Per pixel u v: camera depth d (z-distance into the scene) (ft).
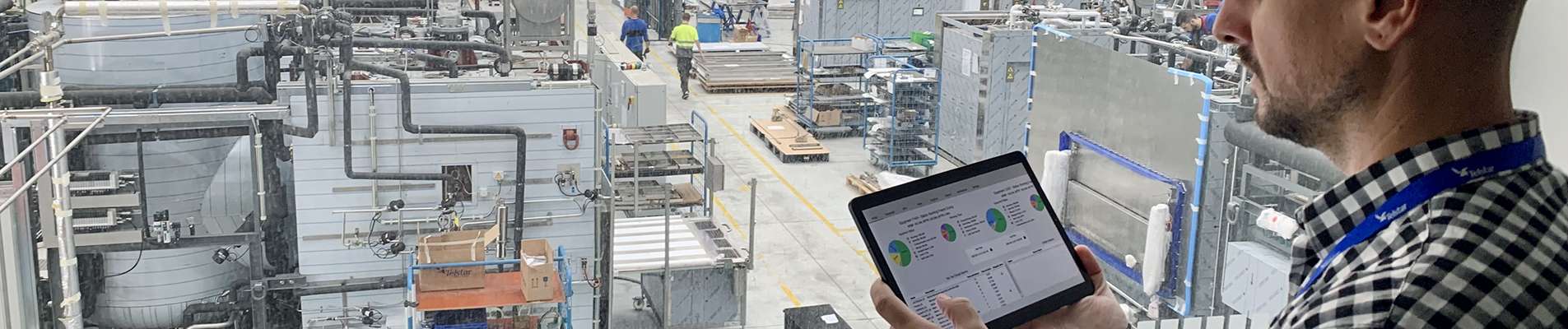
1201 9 32.89
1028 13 39.88
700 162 32.45
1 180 17.49
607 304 24.91
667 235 26.78
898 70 43.96
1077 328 6.52
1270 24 3.28
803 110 48.78
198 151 22.07
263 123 21.89
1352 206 3.02
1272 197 22.97
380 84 22.48
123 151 21.47
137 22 21.36
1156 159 24.91
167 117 20.62
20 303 17.56
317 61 21.89
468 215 23.57
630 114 33.94
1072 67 27.81
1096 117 26.94
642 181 33.24
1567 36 11.14
